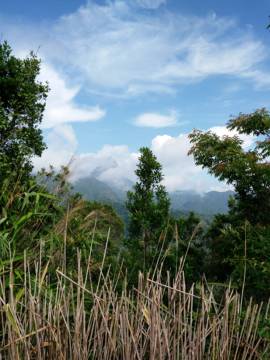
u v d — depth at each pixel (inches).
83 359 113.3
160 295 124.6
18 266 148.0
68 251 176.6
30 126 451.8
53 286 146.6
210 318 133.4
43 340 116.0
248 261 213.5
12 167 380.2
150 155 380.8
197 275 291.7
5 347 107.9
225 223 337.1
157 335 115.5
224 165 335.6
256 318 140.6
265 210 327.6
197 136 366.6
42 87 472.7
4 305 106.2
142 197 360.8
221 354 122.0
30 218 171.8
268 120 334.0
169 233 283.9
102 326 118.0
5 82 431.8
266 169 315.6
